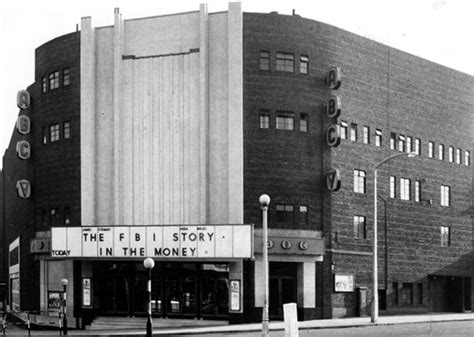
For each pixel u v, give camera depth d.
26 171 53.72
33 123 53.16
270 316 44.41
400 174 53.97
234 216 43.69
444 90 59.09
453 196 59.66
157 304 45.53
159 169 45.75
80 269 47.03
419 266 55.28
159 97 46.06
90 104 47.38
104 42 47.69
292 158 45.25
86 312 46.34
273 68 45.28
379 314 51.00
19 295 63.47
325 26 47.50
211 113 44.94
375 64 51.84
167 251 43.28
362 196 49.84
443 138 58.81
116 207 46.06
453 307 60.50
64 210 49.22
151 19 46.69
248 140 44.47
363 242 49.56
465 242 60.56
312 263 45.19
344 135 48.56
